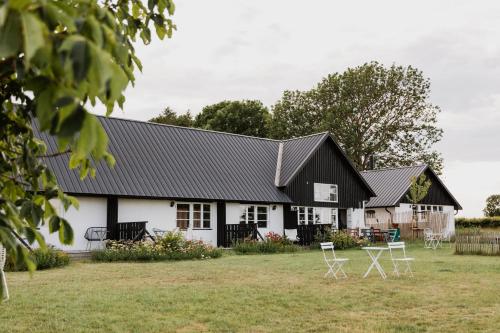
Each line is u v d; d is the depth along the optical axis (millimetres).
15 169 2619
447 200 45906
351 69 51812
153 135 28906
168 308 9250
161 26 3055
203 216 26875
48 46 1402
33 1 1399
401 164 51875
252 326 8094
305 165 32062
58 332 7520
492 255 22172
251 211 28969
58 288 11445
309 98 53438
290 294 10852
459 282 12828
